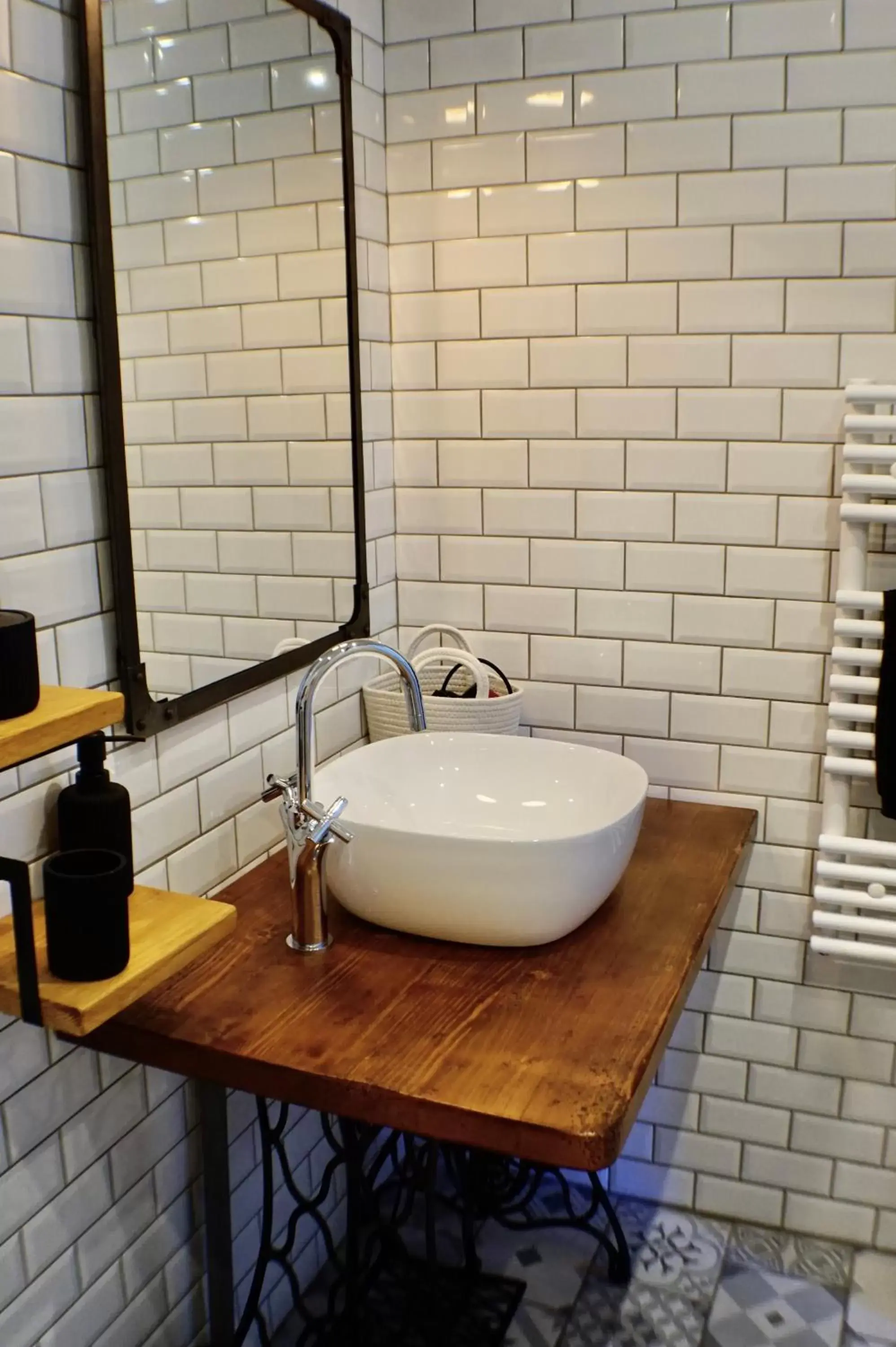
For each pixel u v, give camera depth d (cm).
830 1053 205
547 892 141
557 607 206
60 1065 138
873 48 172
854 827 196
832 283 180
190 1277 167
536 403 200
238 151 156
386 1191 223
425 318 204
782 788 199
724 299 186
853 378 182
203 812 163
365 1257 184
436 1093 116
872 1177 207
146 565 144
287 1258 194
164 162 142
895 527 184
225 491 159
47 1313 139
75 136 129
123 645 141
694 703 201
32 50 123
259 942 150
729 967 207
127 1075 150
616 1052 124
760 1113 212
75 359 132
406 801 178
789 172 179
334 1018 131
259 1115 166
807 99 176
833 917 190
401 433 210
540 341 197
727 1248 209
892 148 174
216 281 153
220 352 155
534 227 194
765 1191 214
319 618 187
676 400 192
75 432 133
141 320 140
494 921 143
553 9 186
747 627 195
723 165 182
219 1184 155
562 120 189
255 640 170
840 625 181
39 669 124
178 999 136
